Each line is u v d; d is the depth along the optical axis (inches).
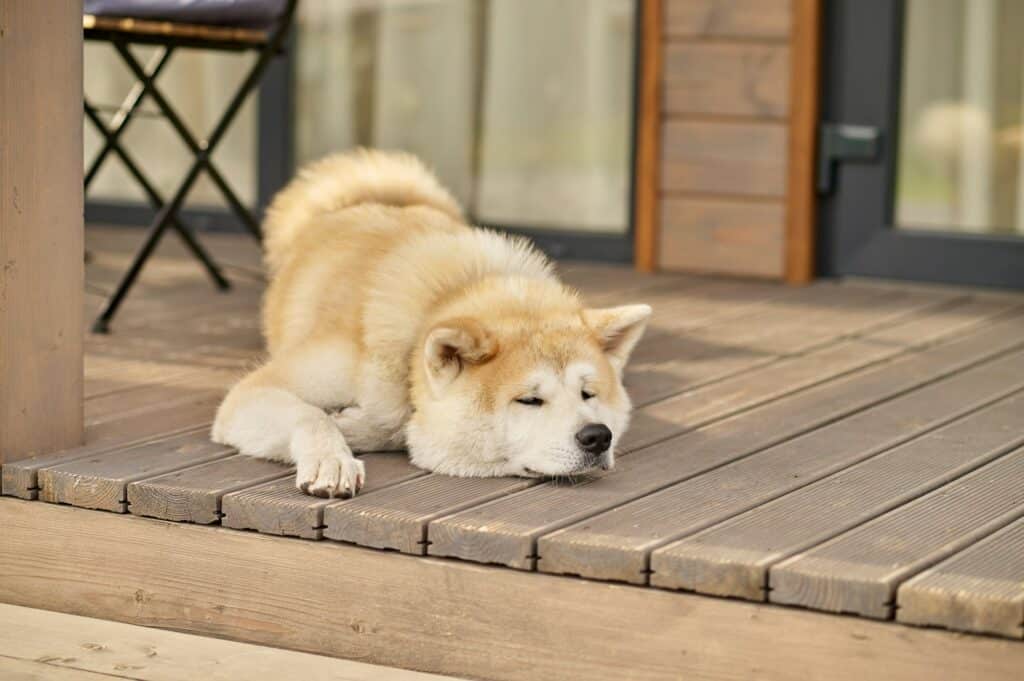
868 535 121.2
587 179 266.7
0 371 138.7
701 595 116.0
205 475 137.2
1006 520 125.2
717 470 141.3
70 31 142.2
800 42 241.0
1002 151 240.8
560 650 121.6
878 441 151.7
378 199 191.3
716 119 249.1
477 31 270.7
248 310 219.5
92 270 247.8
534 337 139.9
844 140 243.9
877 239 245.8
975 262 239.6
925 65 242.1
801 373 182.7
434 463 140.1
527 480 137.9
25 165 139.1
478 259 154.4
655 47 251.1
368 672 126.6
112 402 165.2
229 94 283.7
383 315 144.9
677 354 193.0
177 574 134.5
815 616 112.3
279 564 130.1
